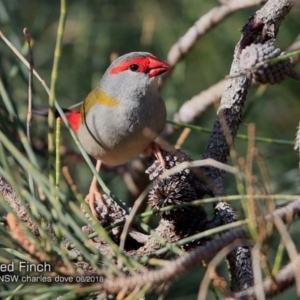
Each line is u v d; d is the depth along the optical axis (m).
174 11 8.87
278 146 8.26
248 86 5.66
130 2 8.98
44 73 9.02
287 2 5.40
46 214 3.59
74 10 8.98
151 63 7.24
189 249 4.98
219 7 7.63
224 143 5.61
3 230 3.58
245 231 3.49
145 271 3.49
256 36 5.47
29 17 9.13
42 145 7.22
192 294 7.39
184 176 5.08
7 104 4.32
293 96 8.27
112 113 7.12
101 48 8.98
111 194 4.19
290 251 3.22
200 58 8.55
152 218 7.54
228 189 7.59
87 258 3.53
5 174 3.63
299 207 3.58
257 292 3.23
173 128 8.13
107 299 3.89
